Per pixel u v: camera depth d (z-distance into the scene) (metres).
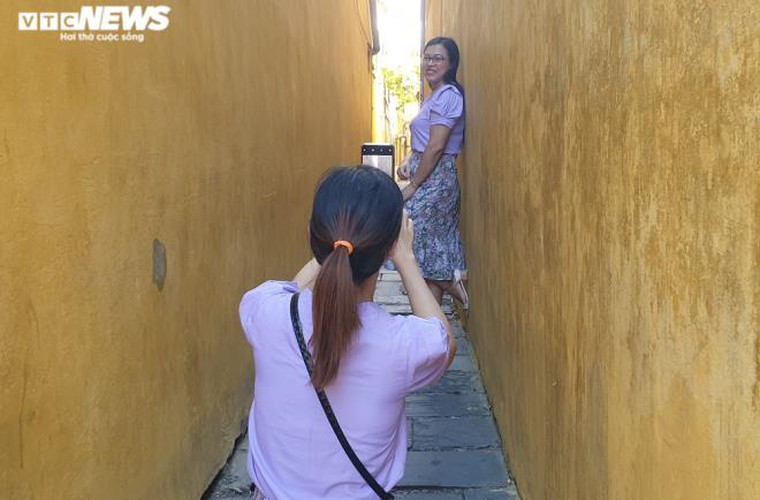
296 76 5.40
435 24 9.46
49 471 1.84
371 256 1.42
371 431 1.42
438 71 4.91
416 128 4.93
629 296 1.51
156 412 2.57
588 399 1.87
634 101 1.46
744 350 1.00
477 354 4.90
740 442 1.02
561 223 2.17
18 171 1.72
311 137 6.21
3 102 1.66
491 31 3.88
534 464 2.70
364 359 1.40
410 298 1.56
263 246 4.22
